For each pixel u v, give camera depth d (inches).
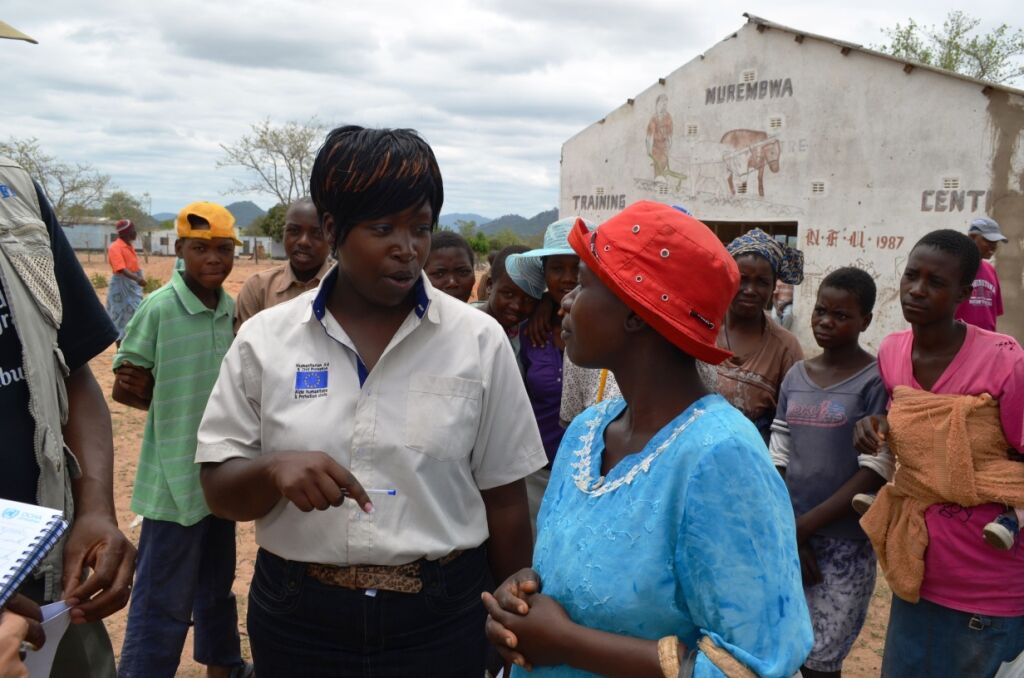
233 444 82.0
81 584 71.5
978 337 110.0
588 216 637.3
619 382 63.3
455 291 166.7
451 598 82.7
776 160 532.1
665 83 584.4
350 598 79.5
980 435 105.6
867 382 123.7
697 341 57.7
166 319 134.8
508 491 89.8
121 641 167.9
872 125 490.9
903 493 112.1
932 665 111.8
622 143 613.3
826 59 504.1
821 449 124.9
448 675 84.1
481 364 84.1
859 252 502.0
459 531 83.7
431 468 80.7
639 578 56.2
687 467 55.1
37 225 78.2
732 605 52.1
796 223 548.4
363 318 83.8
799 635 52.9
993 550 106.0
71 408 84.7
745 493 53.1
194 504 132.0
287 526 80.2
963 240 109.3
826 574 124.1
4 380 73.0
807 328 524.4
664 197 593.0
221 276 139.8
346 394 80.7
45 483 75.6
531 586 62.6
